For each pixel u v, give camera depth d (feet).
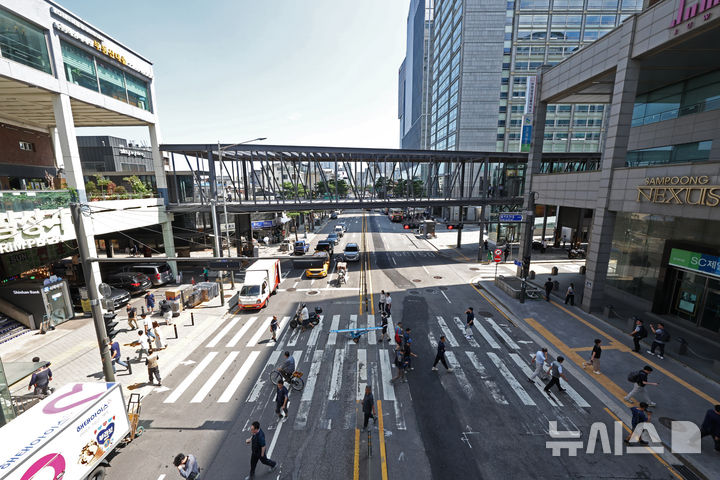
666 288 63.05
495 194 134.82
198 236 138.92
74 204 35.24
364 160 119.14
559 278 90.94
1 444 23.80
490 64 210.79
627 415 36.32
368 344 54.75
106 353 38.60
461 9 216.13
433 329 59.88
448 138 254.27
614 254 78.95
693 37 48.16
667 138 71.46
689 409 36.81
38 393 40.50
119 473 29.99
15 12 53.67
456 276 97.55
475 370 46.11
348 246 120.78
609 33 61.05
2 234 51.08
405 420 36.14
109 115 82.33
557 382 39.78
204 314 69.77
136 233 126.11
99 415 29.35
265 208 97.71
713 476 27.96
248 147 94.07
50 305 63.00
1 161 80.02
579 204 70.38
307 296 80.33
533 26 205.98
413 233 189.16
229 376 45.88
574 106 208.13
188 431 35.22
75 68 66.69
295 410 38.24
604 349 51.37
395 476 28.81
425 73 397.60
